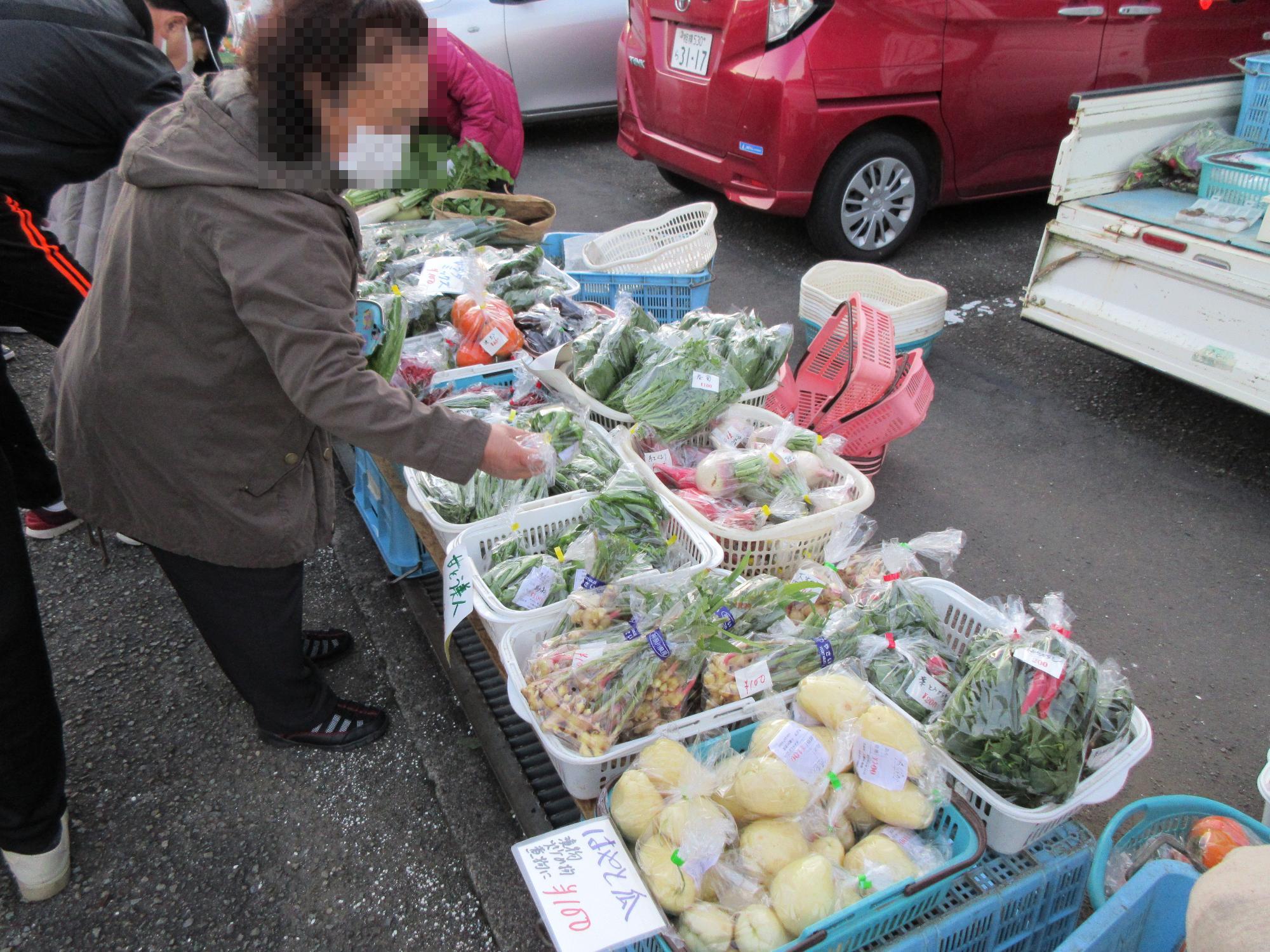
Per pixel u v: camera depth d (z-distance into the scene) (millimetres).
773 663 1921
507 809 2379
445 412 1788
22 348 5117
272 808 2432
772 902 1531
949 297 5328
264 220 1559
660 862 1544
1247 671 2748
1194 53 5793
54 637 3096
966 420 4145
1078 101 3775
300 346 1597
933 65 5156
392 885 2221
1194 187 4035
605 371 2859
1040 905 1702
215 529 1929
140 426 1792
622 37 6211
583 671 1796
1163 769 2439
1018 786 1599
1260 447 3896
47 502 3479
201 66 3393
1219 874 1115
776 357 3014
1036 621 2809
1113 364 4605
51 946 2090
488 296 3152
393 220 4078
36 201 2693
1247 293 3322
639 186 7246
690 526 2316
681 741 1795
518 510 2307
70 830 2369
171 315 1687
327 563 3436
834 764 1706
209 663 2961
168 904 2182
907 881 1486
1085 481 3695
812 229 5605
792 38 4934
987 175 5773
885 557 2346
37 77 2383
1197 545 3309
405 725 2670
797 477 2529
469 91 4086
